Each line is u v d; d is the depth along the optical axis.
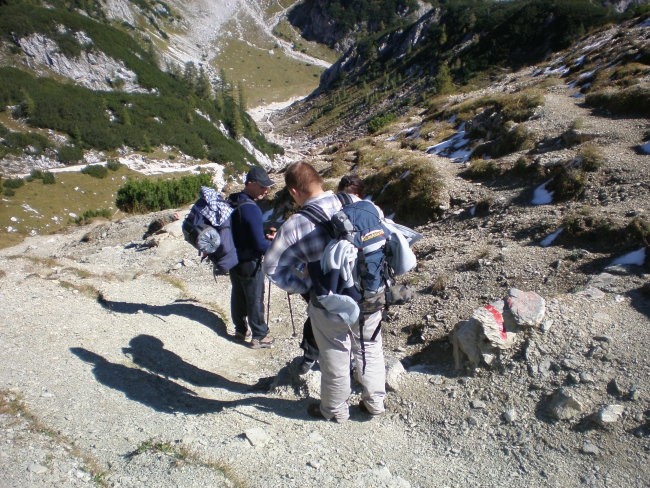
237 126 101.94
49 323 5.86
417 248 8.22
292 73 196.38
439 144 15.12
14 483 3.24
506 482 3.52
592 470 3.47
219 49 199.75
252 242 5.79
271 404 4.65
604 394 3.92
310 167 3.91
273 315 7.23
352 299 3.61
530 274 5.96
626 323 4.49
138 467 3.51
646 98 11.62
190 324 6.60
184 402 4.68
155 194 21.45
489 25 83.25
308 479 3.51
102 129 83.75
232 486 3.36
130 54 108.38
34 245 18.98
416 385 4.69
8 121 80.31
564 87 17.64
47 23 99.94
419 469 3.74
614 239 6.16
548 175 9.02
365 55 124.50
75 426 3.98
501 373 4.43
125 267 10.41
